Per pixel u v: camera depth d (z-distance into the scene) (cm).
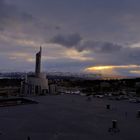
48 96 18812
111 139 6531
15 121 8862
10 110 11512
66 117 9856
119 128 7869
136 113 10900
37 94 19862
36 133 7112
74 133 7188
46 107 12688
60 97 18150
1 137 6575
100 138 6619
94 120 9244
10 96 17812
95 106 13250
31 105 13400
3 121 8838
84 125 8319
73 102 15025
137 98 17138
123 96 18462
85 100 16212
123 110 11825
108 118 9669
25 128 7744
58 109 12006
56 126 8119
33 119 9325
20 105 13300
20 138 6506
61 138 6569
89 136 6812
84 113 10888
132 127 8025
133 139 6550
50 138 6562
